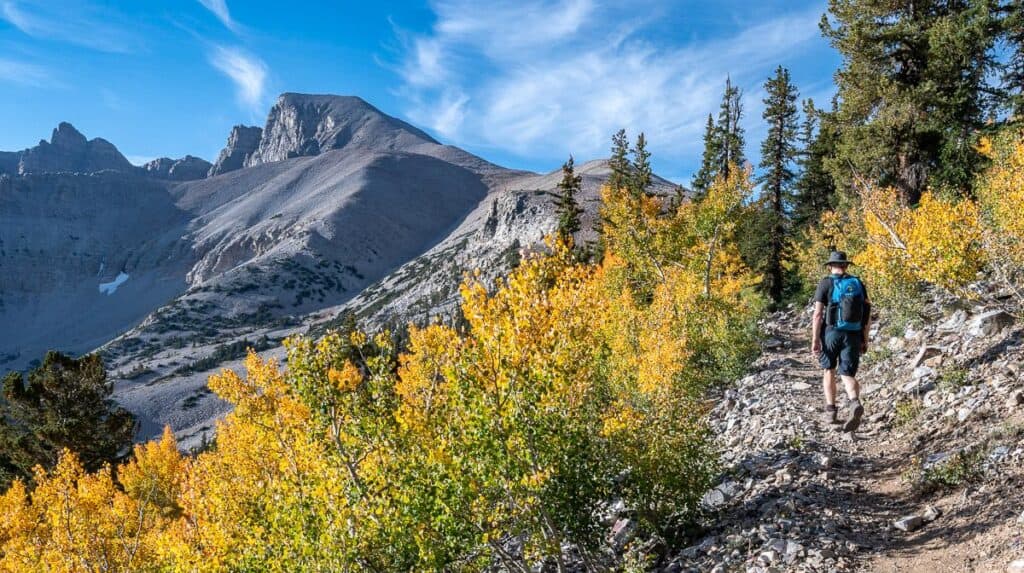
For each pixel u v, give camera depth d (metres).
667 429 8.66
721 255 29.98
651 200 31.33
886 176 27.73
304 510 8.65
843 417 7.64
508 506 7.38
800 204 46.62
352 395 8.66
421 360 8.34
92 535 18.52
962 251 10.49
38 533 19.48
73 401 43.41
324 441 8.88
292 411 10.11
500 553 7.87
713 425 14.38
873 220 15.75
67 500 19.03
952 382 9.91
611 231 31.73
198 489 11.55
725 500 8.68
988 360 10.20
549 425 7.34
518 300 7.29
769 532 6.99
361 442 8.60
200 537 10.30
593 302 7.48
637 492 8.49
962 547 5.57
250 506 9.82
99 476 21.94
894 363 13.38
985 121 25.42
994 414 8.10
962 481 6.81
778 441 10.59
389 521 7.88
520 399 7.05
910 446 8.65
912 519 6.40
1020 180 11.56
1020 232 10.44
